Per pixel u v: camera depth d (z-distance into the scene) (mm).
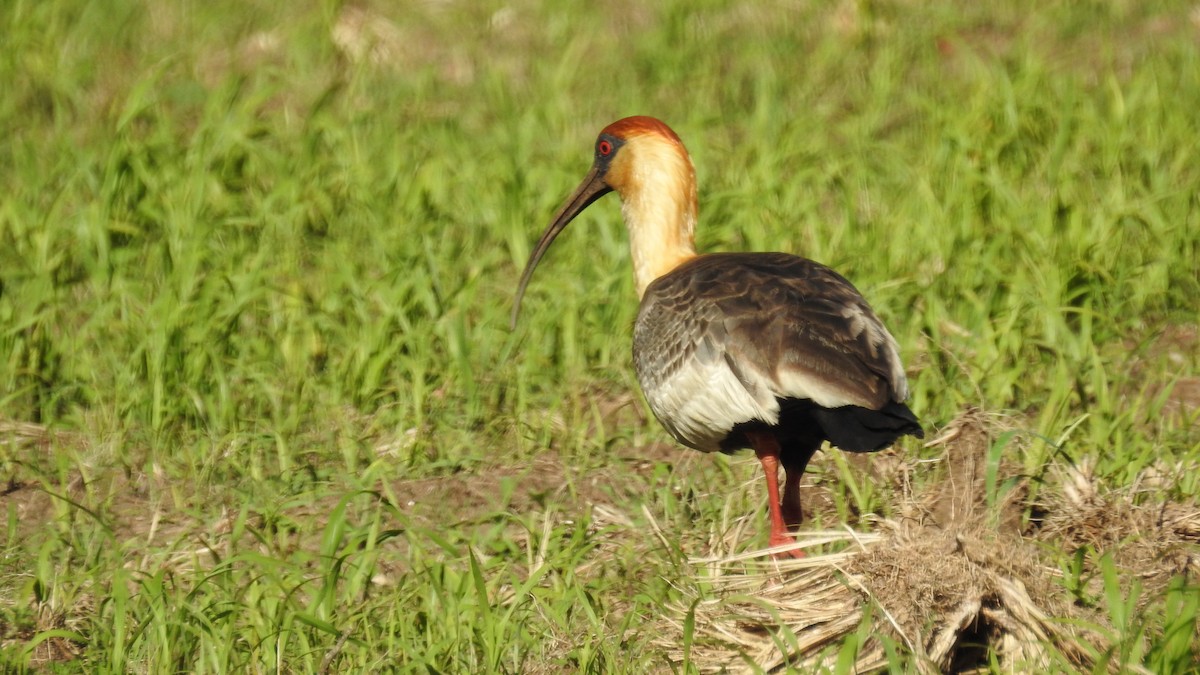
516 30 22078
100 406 12383
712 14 22219
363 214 15672
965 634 8578
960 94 18719
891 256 14219
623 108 19297
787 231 14711
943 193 15492
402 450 11789
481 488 11422
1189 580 9203
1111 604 8125
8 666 8875
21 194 16219
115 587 9188
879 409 9000
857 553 8664
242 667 8766
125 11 22078
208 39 21500
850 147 17391
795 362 9180
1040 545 9328
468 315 14188
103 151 17422
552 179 16250
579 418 12250
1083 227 14648
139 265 14984
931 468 10609
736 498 10836
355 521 11008
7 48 19875
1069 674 8102
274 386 12758
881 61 19953
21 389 12695
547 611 9188
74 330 13828
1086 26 21047
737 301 9680
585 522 10250
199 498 11211
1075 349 12359
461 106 19641
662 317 10180
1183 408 11508
